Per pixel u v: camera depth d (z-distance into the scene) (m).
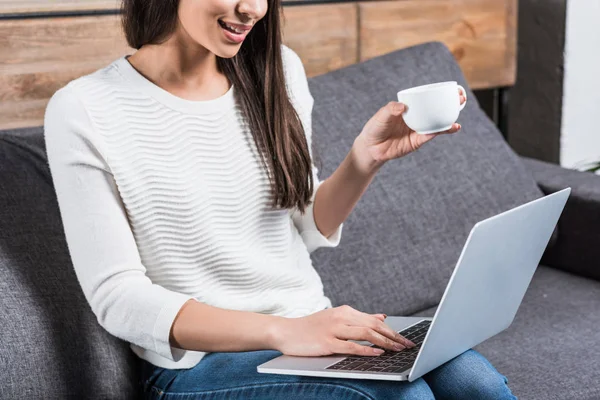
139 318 1.50
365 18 2.71
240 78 1.69
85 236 1.53
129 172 1.58
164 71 1.63
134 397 1.71
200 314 1.50
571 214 2.46
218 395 1.53
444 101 1.45
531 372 1.85
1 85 2.12
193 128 1.64
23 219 1.72
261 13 1.53
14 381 1.57
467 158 2.41
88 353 1.66
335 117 2.25
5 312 1.60
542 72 3.41
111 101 1.59
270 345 1.50
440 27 2.88
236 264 1.66
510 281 1.55
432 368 1.44
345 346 1.46
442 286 2.24
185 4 1.55
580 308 2.19
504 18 3.01
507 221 1.41
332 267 2.09
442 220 2.29
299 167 1.72
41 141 1.84
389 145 1.66
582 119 3.47
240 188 1.67
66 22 2.18
